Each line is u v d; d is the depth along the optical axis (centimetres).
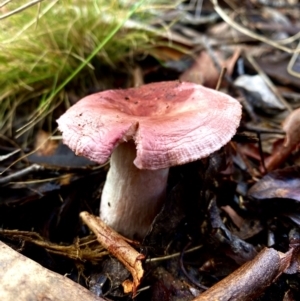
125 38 19
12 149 15
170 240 12
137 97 12
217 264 12
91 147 10
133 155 11
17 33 15
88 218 12
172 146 10
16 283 9
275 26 24
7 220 13
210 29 24
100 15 18
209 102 11
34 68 17
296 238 11
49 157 14
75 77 18
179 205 12
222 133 10
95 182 14
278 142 14
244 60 20
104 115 10
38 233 12
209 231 12
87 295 9
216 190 13
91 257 11
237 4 27
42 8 16
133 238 12
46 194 13
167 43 21
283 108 18
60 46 17
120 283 11
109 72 19
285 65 20
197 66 19
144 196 12
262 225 12
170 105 12
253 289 9
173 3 24
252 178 14
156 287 11
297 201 12
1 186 13
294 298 11
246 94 18
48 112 16
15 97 17
